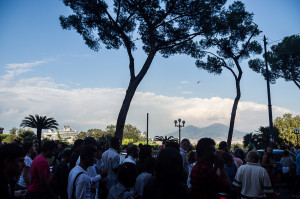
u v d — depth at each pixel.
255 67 27.34
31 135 36.41
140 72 16.31
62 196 4.34
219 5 16.84
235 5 19.94
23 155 2.09
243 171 4.55
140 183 3.82
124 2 16.73
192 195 2.98
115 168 5.64
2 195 1.89
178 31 17.75
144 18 16.55
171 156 2.46
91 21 17.03
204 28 17.34
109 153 5.78
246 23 20.83
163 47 17.89
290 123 45.28
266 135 28.88
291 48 26.55
